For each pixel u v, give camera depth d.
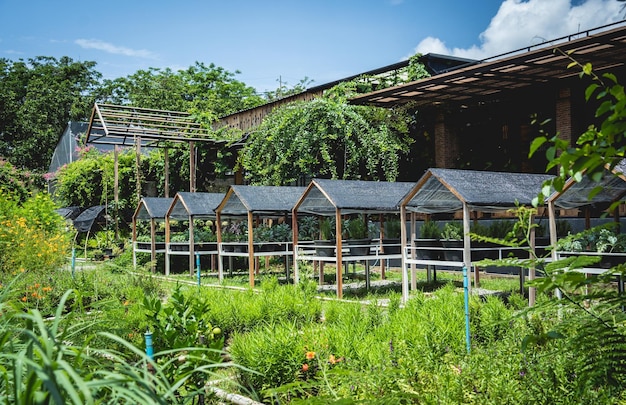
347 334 5.97
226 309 8.01
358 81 20.20
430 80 14.84
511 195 10.22
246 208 14.20
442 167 18.27
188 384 4.24
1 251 10.77
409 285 13.21
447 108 18.03
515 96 16.83
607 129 1.70
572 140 15.09
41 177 38.50
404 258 10.88
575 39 11.84
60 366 1.73
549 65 13.57
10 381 2.33
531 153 1.81
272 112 21.91
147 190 28.06
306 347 5.52
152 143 24.84
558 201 8.98
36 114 47.38
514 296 7.40
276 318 8.04
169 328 4.59
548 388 3.66
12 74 55.25
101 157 28.92
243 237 16.64
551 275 2.33
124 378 1.90
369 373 4.36
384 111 18.97
